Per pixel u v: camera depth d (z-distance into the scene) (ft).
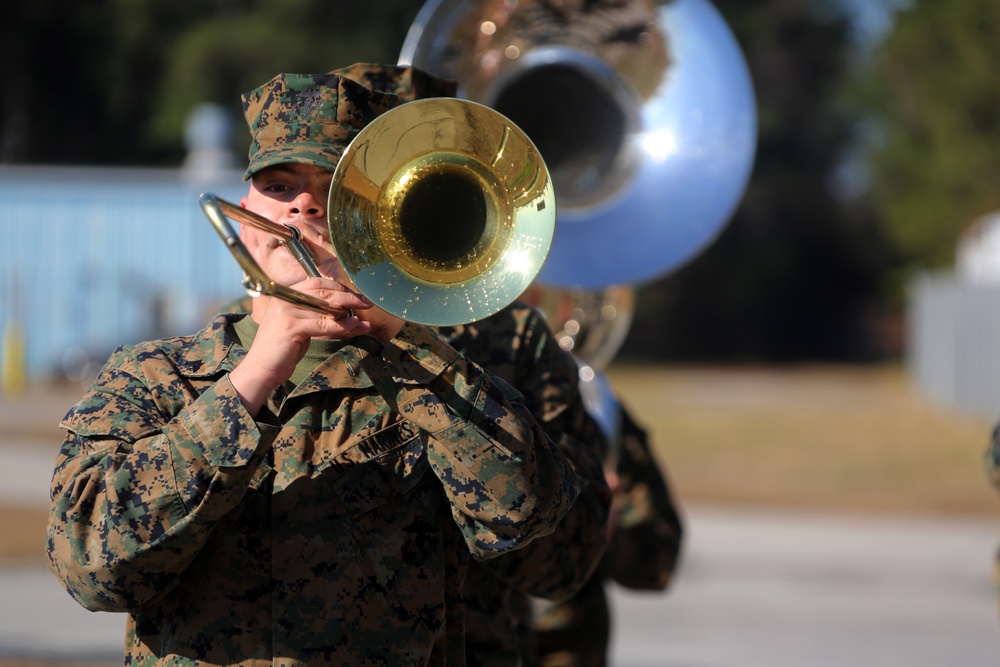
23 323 156.87
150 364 15.17
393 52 229.04
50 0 225.15
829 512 77.61
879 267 304.71
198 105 221.05
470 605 16.90
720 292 286.87
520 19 26.37
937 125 217.36
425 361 15.16
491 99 26.58
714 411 142.10
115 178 159.43
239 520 14.78
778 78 287.89
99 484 14.17
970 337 138.82
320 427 15.15
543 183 14.70
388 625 14.85
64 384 150.51
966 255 182.19
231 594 14.62
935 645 47.50
